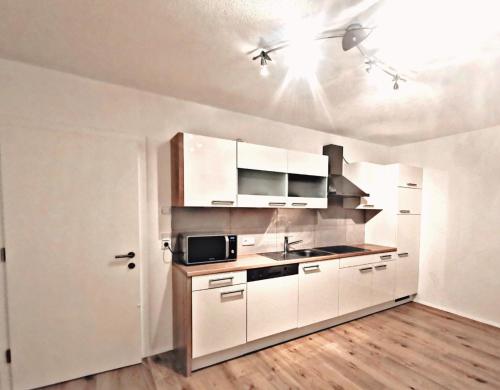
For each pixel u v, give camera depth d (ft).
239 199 7.65
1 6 4.02
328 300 8.65
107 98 6.73
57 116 6.16
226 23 4.42
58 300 6.07
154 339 7.32
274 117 9.18
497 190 9.36
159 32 4.68
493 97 7.09
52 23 4.44
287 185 8.61
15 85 5.75
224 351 6.98
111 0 3.91
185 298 6.39
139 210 7.07
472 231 9.96
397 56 5.27
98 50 5.29
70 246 6.20
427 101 7.52
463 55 5.19
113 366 6.64
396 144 12.59
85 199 6.35
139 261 6.99
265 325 7.38
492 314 9.34
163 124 7.47
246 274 7.07
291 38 4.81
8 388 5.67
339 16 4.18
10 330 5.65
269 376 6.37
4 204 5.59
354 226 11.80
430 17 4.12
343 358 7.14
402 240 10.92
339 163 10.64
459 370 6.66
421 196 11.59
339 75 6.15
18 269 5.71
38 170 5.88
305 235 10.35
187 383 6.11
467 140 10.19
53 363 6.02
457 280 10.33
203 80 6.56
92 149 6.43
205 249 7.31
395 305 11.12
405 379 6.30
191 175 6.88
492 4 3.78
